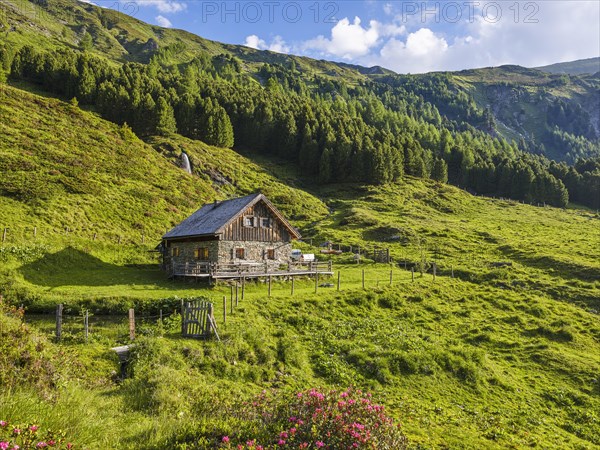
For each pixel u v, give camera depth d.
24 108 88.38
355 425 9.83
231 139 132.62
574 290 48.59
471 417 21.97
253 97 164.25
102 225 57.53
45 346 16.81
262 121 142.88
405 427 18.95
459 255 66.62
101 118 111.69
